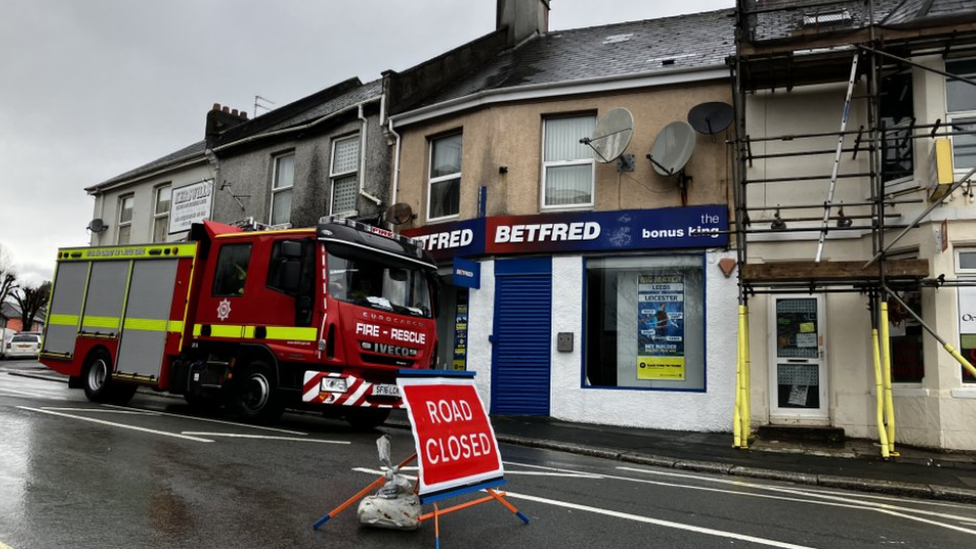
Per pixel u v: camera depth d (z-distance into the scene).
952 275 10.07
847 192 11.28
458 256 13.84
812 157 11.52
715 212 11.88
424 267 10.98
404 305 10.52
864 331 10.86
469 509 5.59
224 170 20.50
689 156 11.84
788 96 11.77
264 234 10.40
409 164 15.38
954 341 10.00
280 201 18.83
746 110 11.92
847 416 10.77
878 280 9.89
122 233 24.34
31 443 7.21
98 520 4.69
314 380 9.34
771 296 11.42
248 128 22.55
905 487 7.44
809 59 10.77
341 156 17.27
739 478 7.97
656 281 12.47
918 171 10.52
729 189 11.95
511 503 5.80
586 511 5.60
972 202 10.12
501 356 13.16
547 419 12.59
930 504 6.95
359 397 9.59
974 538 5.34
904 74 11.09
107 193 25.31
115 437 7.92
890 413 9.46
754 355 11.30
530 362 12.98
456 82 16.91
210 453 7.26
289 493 5.70
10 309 82.88
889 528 5.55
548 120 13.79
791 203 11.55
